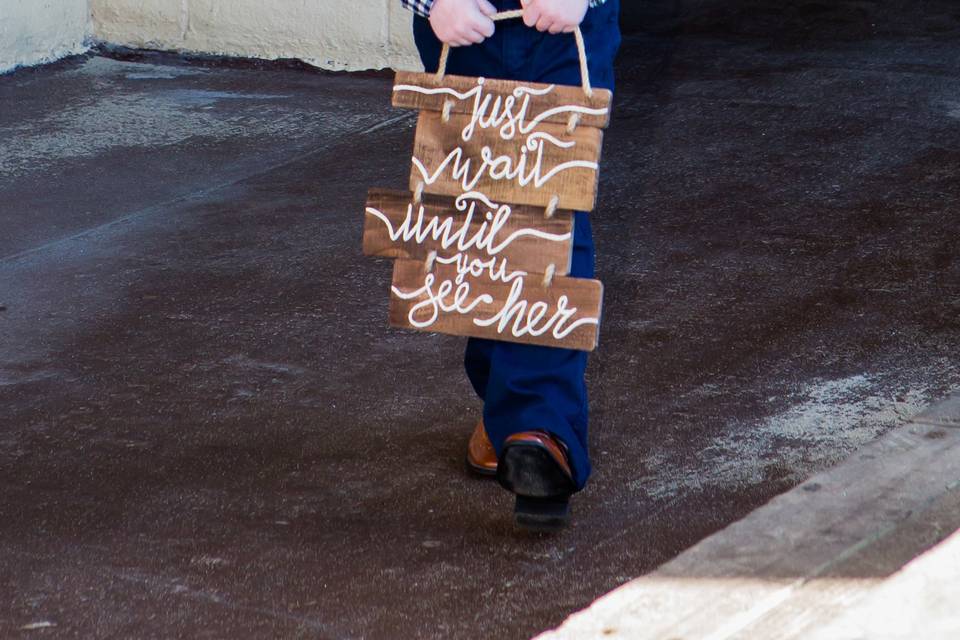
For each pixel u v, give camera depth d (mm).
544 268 3271
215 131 8008
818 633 2916
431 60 3432
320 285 5465
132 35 9945
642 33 10500
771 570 3203
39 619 3078
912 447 3875
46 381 4543
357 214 6434
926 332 4820
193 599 3160
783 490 3639
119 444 4047
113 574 3279
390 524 3523
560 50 3264
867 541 3318
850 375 4453
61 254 5902
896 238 5836
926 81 8766
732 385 4395
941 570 3160
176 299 5324
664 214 6270
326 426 4160
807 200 6402
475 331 3340
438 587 3197
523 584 3203
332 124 8188
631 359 4617
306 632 3010
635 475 3766
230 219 6375
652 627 2982
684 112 8148
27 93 8859
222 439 4074
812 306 5094
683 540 3391
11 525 3541
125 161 7387
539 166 3232
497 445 3432
